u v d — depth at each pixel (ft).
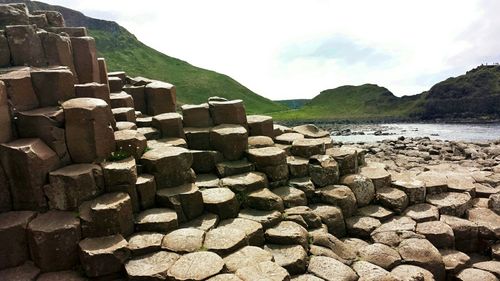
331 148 54.90
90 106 36.81
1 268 31.32
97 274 30.55
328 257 35.37
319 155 50.85
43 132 35.55
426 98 352.28
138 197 37.22
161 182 39.78
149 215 36.29
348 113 406.82
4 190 33.53
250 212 41.81
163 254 32.07
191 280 28.55
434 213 44.73
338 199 45.19
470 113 308.19
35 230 31.09
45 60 47.91
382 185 49.44
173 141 48.01
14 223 31.50
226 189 42.91
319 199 46.68
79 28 59.16
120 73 70.28
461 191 49.78
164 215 36.29
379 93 435.94
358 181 47.78
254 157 47.91
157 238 33.68
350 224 43.88
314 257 35.37
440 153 97.55
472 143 114.83
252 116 60.64
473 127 236.63
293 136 58.54
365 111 405.18
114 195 35.17
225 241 33.99
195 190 39.37
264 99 440.04
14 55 44.57
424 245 38.01
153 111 59.93
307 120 346.74
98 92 42.16
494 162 77.97
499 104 300.40
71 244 31.63
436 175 53.72
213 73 426.51
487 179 55.93
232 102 55.11
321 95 492.13
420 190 47.62
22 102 36.88
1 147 33.22
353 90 474.08
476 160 82.02
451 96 329.52
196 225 37.35
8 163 33.19
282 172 47.67
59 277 30.73
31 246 31.65
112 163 37.22
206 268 29.71
